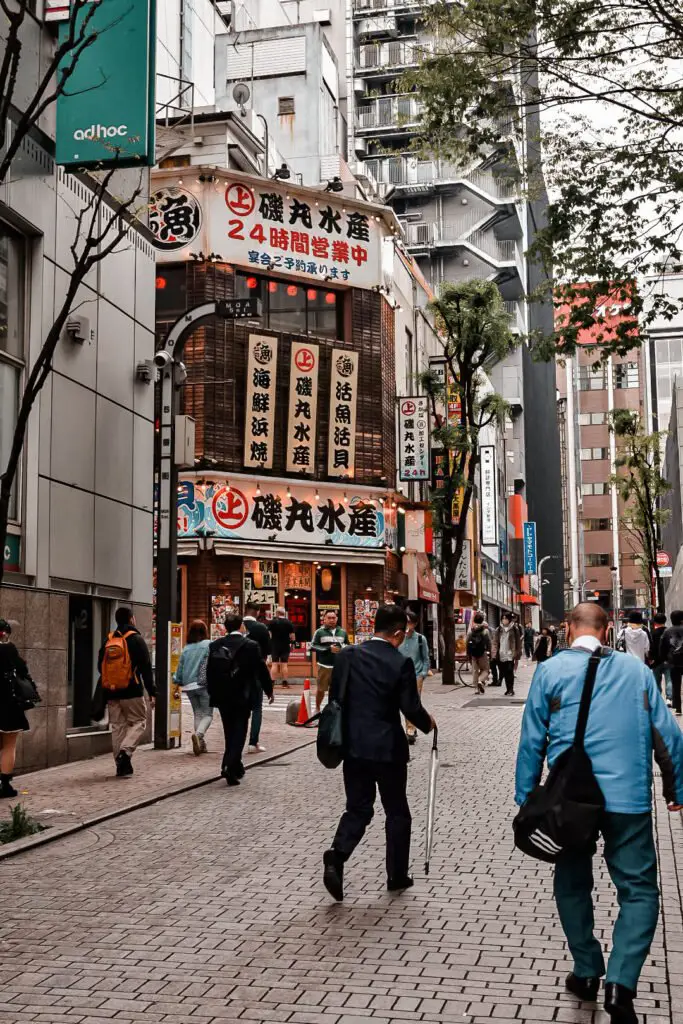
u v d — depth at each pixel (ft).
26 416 30.94
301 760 45.78
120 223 36.22
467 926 20.12
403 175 222.07
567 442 433.89
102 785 38.29
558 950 18.57
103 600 49.83
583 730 15.11
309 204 104.22
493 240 224.33
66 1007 16.02
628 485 154.71
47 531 43.80
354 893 22.84
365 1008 15.78
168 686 50.55
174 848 27.81
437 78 36.78
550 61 35.14
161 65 138.62
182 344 54.75
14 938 19.74
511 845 27.68
